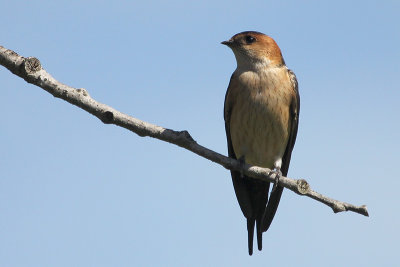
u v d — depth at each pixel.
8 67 7.68
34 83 7.74
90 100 7.98
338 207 8.25
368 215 8.12
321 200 8.39
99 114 8.08
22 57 7.71
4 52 7.68
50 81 7.80
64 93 7.92
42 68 7.81
